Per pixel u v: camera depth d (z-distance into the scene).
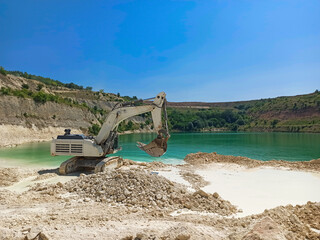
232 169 17.59
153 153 13.87
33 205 8.69
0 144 33.91
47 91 68.31
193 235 5.18
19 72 101.00
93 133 57.84
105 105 92.75
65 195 10.16
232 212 8.84
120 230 5.95
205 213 8.45
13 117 41.22
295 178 14.55
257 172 16.44
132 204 9.07
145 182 10.22
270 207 9.41
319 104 108.25
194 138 59.41
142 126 89.88
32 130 42.81
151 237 5.13
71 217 7.23
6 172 14.64
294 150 33.09
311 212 7.69
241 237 5.02
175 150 33.09
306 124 98.38
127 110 15.27
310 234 6.02
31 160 21.77
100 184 10.50
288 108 116.56
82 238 5.34
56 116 51.75
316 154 28.80
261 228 5.00
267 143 43.97
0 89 44.97
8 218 6.79
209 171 16.91
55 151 15.76
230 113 125.06
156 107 14.37
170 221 7.04
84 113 62.41
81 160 16.36
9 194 10.01
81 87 130.88
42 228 5.59
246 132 95.31
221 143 44.41
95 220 6.93
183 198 9.45
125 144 41.06
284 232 5.18
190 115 123.56
